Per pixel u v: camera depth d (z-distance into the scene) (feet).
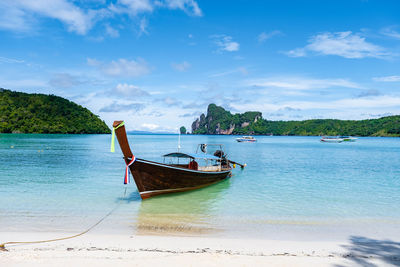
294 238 27.89
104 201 43.01
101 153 135.85
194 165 56.18
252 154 150.51
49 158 109.70
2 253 22.26
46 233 28.32
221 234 28.91
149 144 265.95
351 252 23.84
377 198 46.98
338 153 160.15
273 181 64.08
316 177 69.72
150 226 31.32
